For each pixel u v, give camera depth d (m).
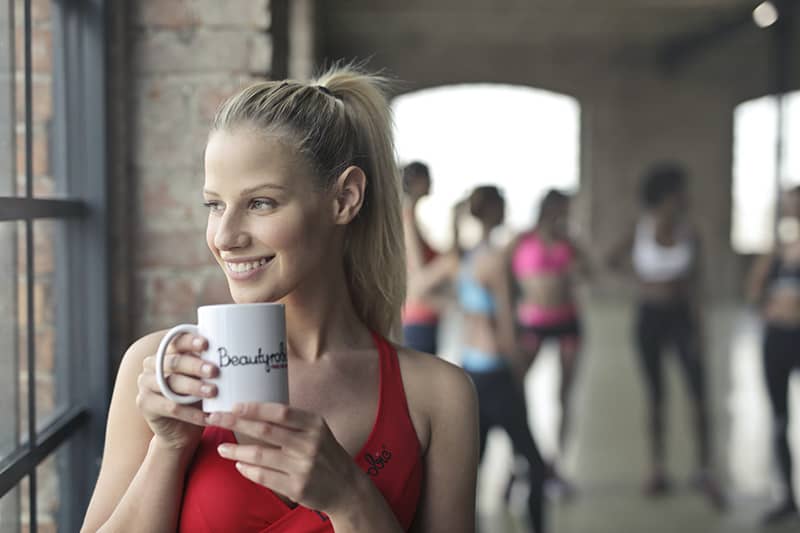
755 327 9.53
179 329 0.77
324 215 0.93
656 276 4.38
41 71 1.26
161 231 1.61
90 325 1.49
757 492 3.79
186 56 1.60
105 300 1.49
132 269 1.60
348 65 1.14
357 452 0.98
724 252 12.73
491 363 3.19
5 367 1.10
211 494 0.89
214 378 0.76
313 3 3.64
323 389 0.99
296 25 3.50
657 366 4.29
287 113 0.90
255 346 0.76
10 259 1.12
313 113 0.92
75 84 1.43
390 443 0.98
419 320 3.77
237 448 0.77
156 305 1.61
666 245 4.40
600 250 12.78
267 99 0.90
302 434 0.77
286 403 0.79
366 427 0.99
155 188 1.60
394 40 11.68
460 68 12.41
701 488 3.81
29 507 1.19
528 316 4.52
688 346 4.31
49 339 1.30
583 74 12.66
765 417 5.27
